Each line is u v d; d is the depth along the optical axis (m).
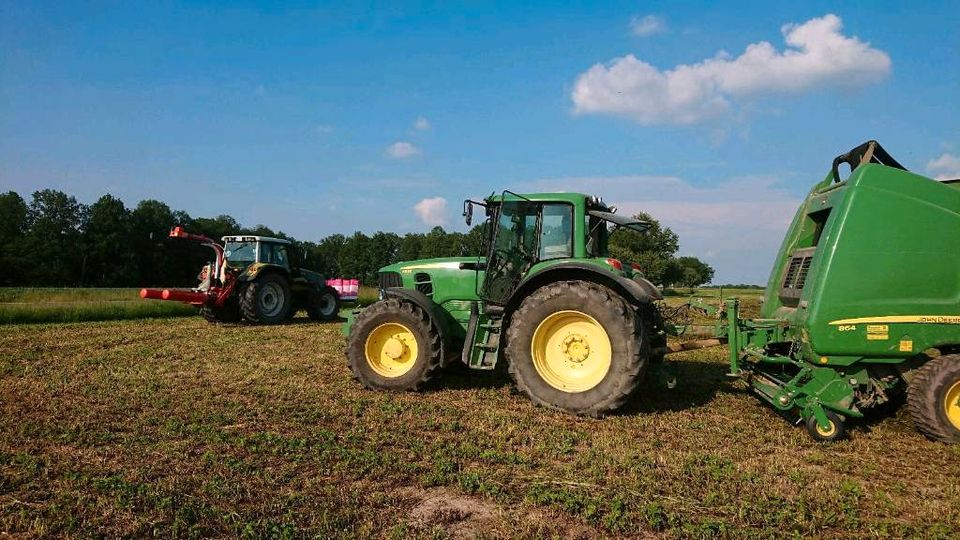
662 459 4.55
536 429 5.38
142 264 64.75
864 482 4.30
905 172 5.53
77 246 58.88
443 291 7.47
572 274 6.45
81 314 15.48
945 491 4.14
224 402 6.21
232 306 14.78
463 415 5.83
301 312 19.28
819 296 5.48
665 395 6.94
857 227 5.48
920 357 5.53
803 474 4.36
